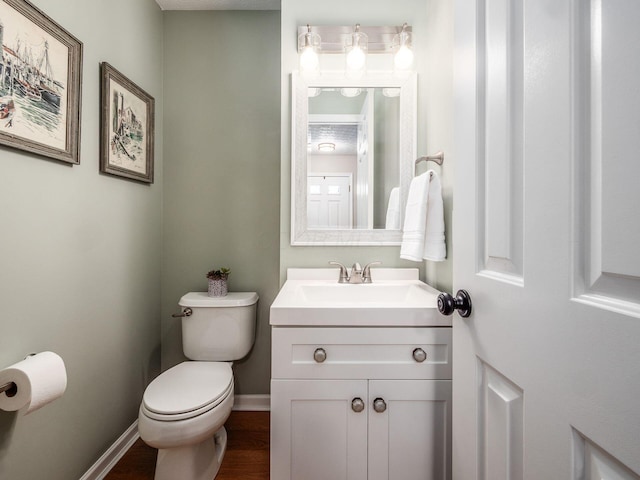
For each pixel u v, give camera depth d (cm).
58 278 107
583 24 38
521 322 48
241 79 179
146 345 164
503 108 54
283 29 152
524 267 47
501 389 54
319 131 154
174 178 179
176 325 180
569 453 39
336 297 138
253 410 179
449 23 125
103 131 127
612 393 33
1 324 88
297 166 153
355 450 98
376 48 151
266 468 134
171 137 179
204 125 179
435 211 124
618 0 33
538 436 44
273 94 180
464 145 66
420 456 98
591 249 37
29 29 93
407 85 152
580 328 37
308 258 155
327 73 152
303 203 153
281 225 155
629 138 32
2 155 88
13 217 91
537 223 45
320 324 98
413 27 152
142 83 158
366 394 98
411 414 98
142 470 133
